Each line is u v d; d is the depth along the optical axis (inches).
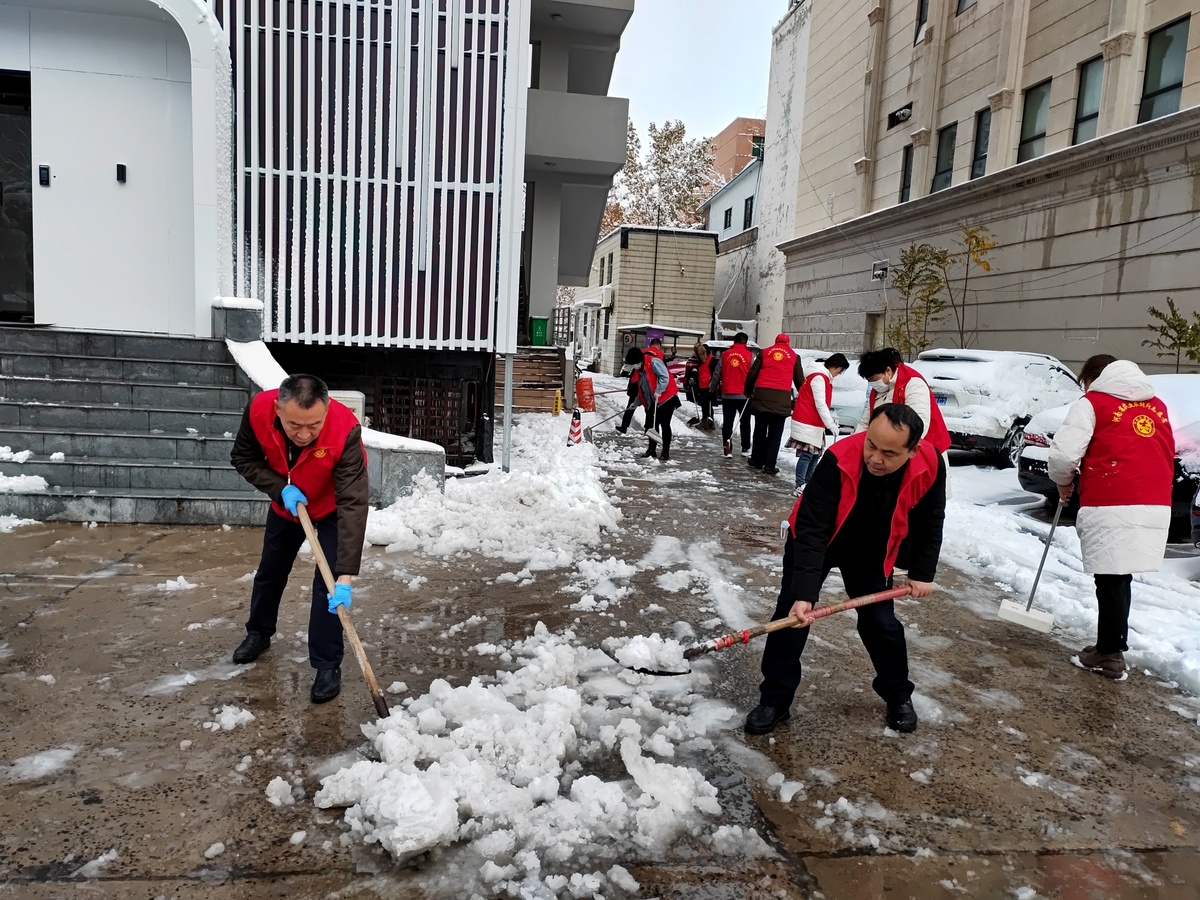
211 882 90.5
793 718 140.1
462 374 344.5
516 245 317.7
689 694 146.3
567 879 94.0
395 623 171.6
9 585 180.1
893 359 235.9
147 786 108.0
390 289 315.6
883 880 98.0
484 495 278.2
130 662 145.2
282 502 136.6
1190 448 276.1
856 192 837.8
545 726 123.0
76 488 237.9
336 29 299.7
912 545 132.2
